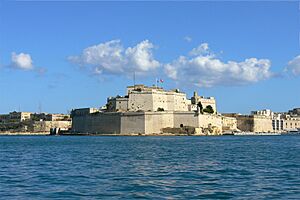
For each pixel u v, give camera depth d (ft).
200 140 432.66
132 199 83.05
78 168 138.82
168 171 130.31
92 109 619.67
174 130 568.41
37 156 198.70
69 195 86.94
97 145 317.42
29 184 101.60
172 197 85.10
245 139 492.95
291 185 99.55
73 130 650.02
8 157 192.65
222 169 135.95
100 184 101.60
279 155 204.03
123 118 564.30
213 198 83.97
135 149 259.39
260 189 94.12
